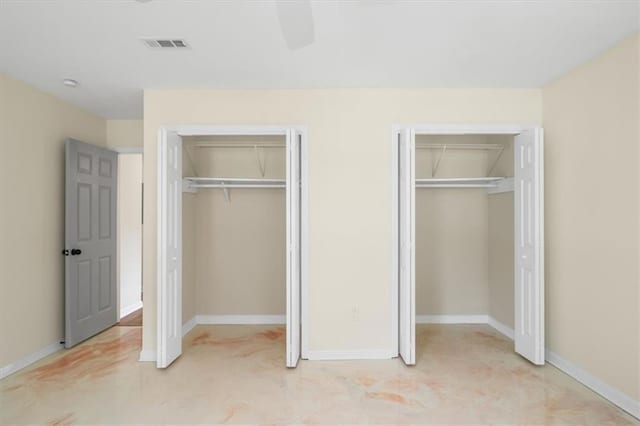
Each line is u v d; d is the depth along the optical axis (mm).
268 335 4301
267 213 4781
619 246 2672
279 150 4711
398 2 2125
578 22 2359
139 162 5828
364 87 3590
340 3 2133
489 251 4738
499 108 3604
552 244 3396
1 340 3199
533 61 2963
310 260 3584
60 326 3932
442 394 2855
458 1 2117
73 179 3924
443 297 4789
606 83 2785
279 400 2779
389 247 3596
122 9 2193
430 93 3613
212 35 2523
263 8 2186
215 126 3592
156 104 3602
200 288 4781
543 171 3305
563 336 3260
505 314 4320
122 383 3078
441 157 4559
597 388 2861
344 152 3602
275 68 3102
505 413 2580
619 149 2674
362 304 3592
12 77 3305
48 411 2639
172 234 3508
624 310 2629
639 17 2299
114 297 4773
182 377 3188
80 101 4004
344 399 2789
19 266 3400
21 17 2279
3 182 3234
